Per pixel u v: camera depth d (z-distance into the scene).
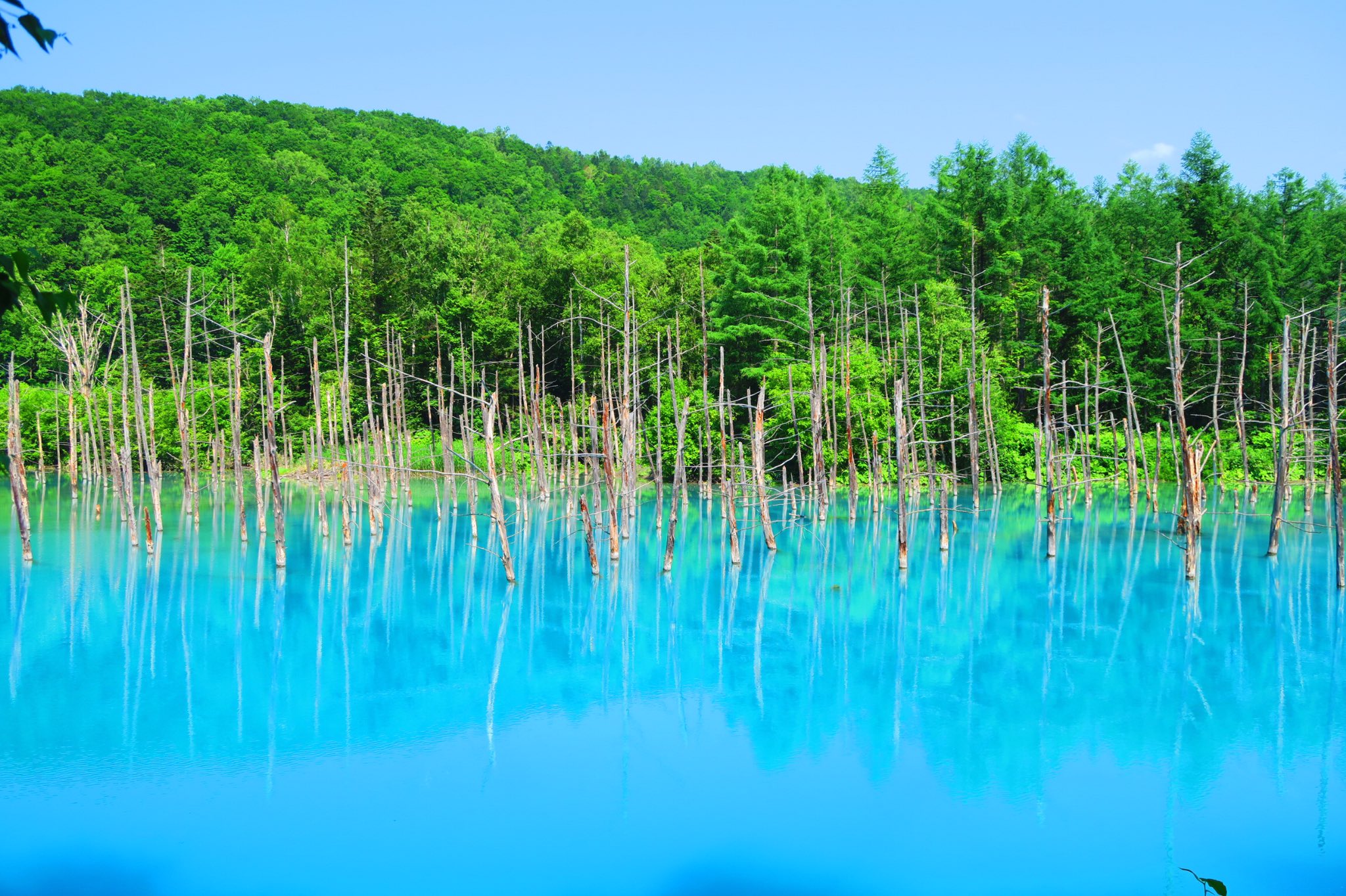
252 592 31.94
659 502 43.91
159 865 14.16
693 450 59.25
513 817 15.88
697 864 14.39
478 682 23.20
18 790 16.67
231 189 114.81
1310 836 15.35
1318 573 35.66
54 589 31.34
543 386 52.53
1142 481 66.00
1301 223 74.19
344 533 39.78
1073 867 14.41
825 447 56.94
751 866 14.38
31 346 79.31
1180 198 75.56
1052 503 36.62
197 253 104.94
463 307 74.44
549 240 98.75
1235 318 66.94
